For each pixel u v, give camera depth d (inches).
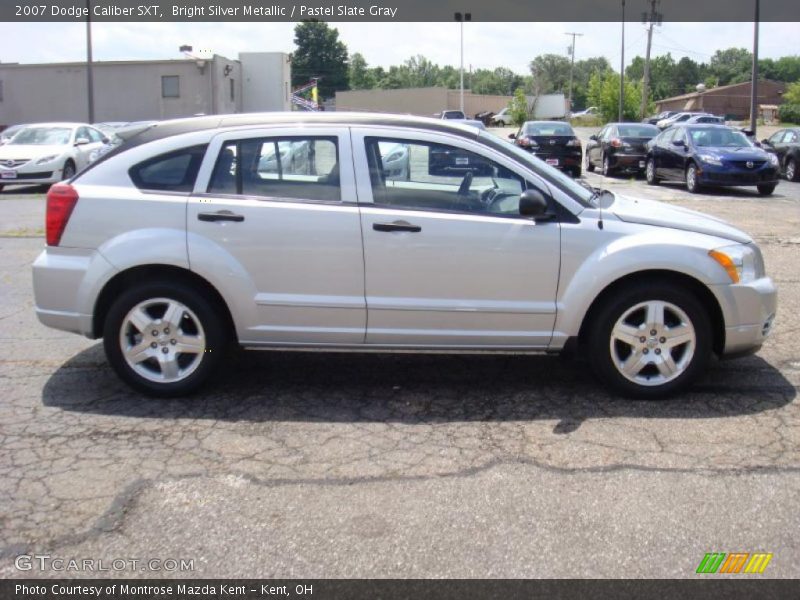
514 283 190.2
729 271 189.9
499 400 197.2
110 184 193.6
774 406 190.9
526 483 152.1
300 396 200.8
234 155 193.2
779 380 209.3
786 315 272.7
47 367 223.5
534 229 188.9
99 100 1642.5
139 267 193.0
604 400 196.1
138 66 1621.6
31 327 266.2
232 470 158.2
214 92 1616.6
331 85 3425.2
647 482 151.9
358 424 182.1
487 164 192.7
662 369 193.0
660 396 194.4
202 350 195.0
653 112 2493.8
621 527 135.9
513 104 2488.9
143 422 183.2
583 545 130.4
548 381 211.0
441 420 184.2
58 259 193.0
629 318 192.9
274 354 236.2
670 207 216.4
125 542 132.4
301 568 124.9
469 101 3174.2
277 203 190.1
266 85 1811.0
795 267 352.5
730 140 727.7
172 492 149.1
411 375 217.0
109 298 197.8
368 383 210.5
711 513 140.3
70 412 189.5
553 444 169.9
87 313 192.4
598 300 193.3
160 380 196.1
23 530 135.9
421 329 192.9
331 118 195.5
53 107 1651.1
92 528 136.6
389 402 196.4
